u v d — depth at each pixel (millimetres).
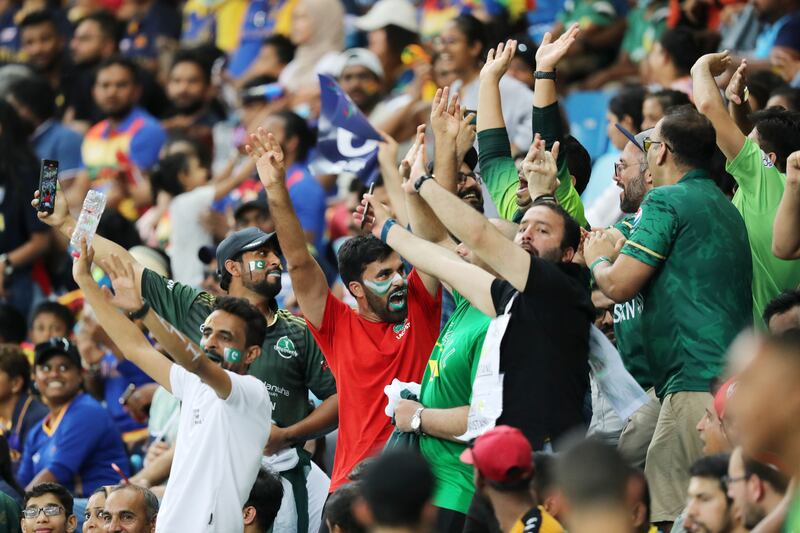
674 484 23594
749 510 18250
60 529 28594
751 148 26328
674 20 41656
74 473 33156
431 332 26031
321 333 26344
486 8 47531
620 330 25500
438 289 26125
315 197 40250
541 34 47031
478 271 22609
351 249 26062
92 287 25656
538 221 22797
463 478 23062
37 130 48625
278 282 27922
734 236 24047
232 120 49906
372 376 25844
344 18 49938
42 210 26766
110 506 26938
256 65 49906
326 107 31000
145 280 27672
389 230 23578
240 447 24875
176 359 24172
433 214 25141
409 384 24516
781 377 14547
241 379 24922
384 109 43125
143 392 35719
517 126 36844
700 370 23547
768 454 14820
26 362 35438
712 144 24547
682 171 24484
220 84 51438
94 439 33312
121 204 47781
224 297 25828
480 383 21922
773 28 41188
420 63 44938
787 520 16266
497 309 22188
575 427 21656
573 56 45938
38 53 54625
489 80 27422
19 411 34969
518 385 21656
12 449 34688
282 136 40594
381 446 25609
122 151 48062
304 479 27781
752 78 35125
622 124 34375
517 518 19125
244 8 55438
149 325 24000
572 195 26750
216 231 40875
